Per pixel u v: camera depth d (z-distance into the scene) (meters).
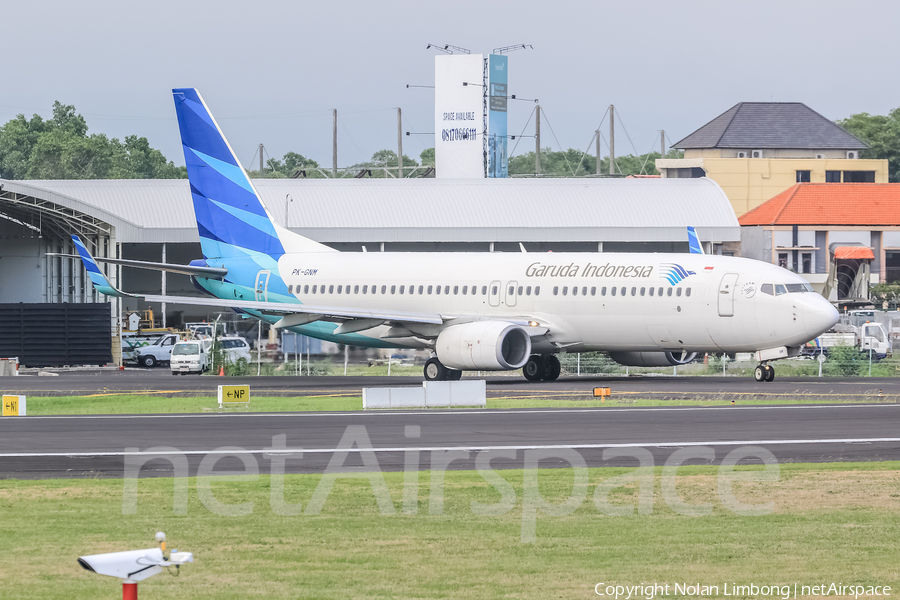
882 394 163.75
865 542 69.56
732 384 187.38
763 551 67.44
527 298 198.50
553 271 197.62
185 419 138.38
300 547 68.25
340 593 58.53
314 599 57.47
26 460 103.06
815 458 101.62
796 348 181.25
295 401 165.12
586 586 60.00
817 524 74.50
